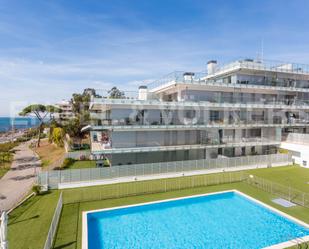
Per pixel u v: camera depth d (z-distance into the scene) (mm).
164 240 12984
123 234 13617
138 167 23141
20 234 12406
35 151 41375
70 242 11758
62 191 19688
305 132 36594
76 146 39406
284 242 11891
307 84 36469
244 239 13016
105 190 19875
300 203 16781
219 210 16906
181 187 20734
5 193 19016
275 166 28938
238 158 27266
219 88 29938
